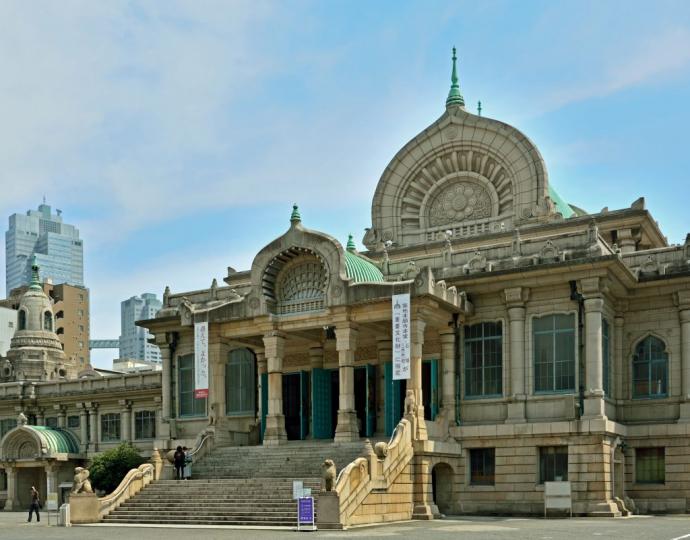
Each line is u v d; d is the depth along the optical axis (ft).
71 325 513.04
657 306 159.02
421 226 200.54
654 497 152.66
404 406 155.94
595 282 148.66
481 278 158.81
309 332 167.94
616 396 158.71
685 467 150.30
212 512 129.49
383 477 128.47
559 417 150.20
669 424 152.66
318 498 115.44
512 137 189.88
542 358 154.61
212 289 197.36
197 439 164.04
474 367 161.07
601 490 142.92
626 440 155.84
